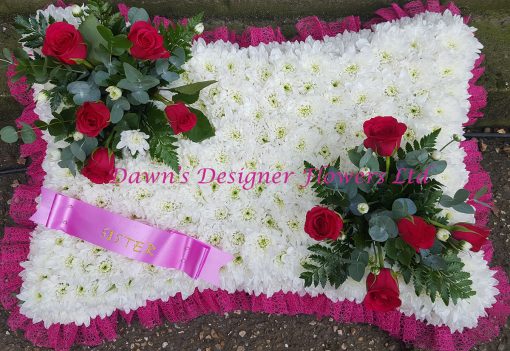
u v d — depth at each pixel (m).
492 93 1.62
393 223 1.13
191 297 1.54
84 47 1.11
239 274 1.41
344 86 1.39
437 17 1.46
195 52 1.38
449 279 1.23
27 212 1.51
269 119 1.38
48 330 1.50
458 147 1.44
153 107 1.29
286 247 1.40
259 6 1.61
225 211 1.41
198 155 1.36
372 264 1.31
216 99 1.38
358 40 1.40
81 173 1.28
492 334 1.51
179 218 1.39
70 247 1.39
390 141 1.10
